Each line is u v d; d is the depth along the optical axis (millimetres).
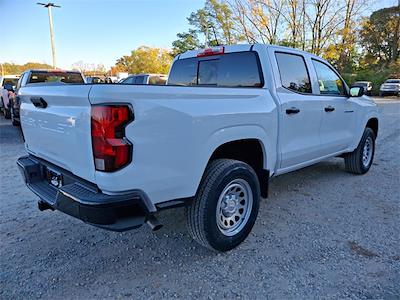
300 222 3449
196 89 2439
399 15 35500
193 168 2414
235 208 2893
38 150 2850
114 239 3084
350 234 3172
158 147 2180
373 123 5531
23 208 3830
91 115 2021
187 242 3029
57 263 2682
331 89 4371
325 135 4176
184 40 31266
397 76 33469
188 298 2264
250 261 2707
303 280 2445
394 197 4207
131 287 2381
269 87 3264
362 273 2523
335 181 4902
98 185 2098
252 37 20484
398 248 2902
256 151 3152
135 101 2047
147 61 54125
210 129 2498
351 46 20750
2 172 5375
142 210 2178
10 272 2549
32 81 9273
